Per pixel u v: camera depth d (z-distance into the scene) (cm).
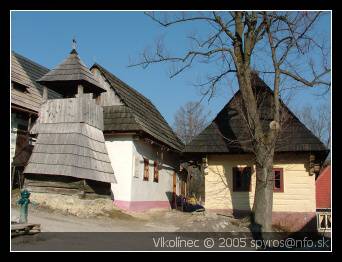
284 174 1934
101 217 1822
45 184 1875
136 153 2291
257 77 2112
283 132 1914
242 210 1956
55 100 2025
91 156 1958
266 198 1587
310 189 1898
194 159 2184
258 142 1619
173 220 2005
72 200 1811
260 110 2025
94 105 2095
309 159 1903
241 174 1991
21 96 2169
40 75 2636
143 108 2802
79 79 1992
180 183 3206
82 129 1959
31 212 1692
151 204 2500
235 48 1716
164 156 2814
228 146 1964
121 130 2227
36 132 2012
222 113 2088
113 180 2080
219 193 1995
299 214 1886
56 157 1881
